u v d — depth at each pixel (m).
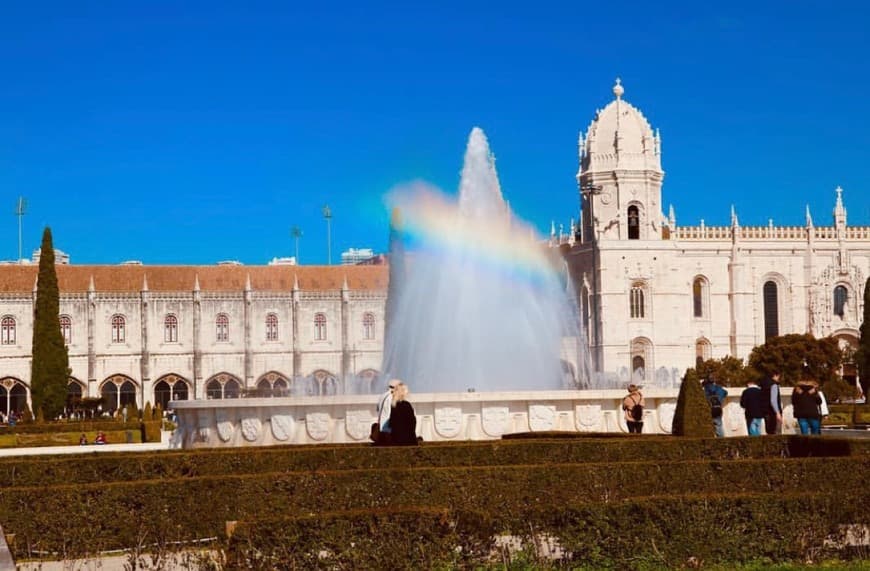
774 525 25.08
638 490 31.38
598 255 154.00
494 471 30.77
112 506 28.52
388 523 23.02
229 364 158.62
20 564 26.98
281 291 160.62
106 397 153.50
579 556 24.05
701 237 158.88
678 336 155.62
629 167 155.62
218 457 35.84
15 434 95.50
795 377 135.50
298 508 29.89
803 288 161.88
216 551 25.41
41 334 130.62
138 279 159.12
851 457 32.53
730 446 39.09
